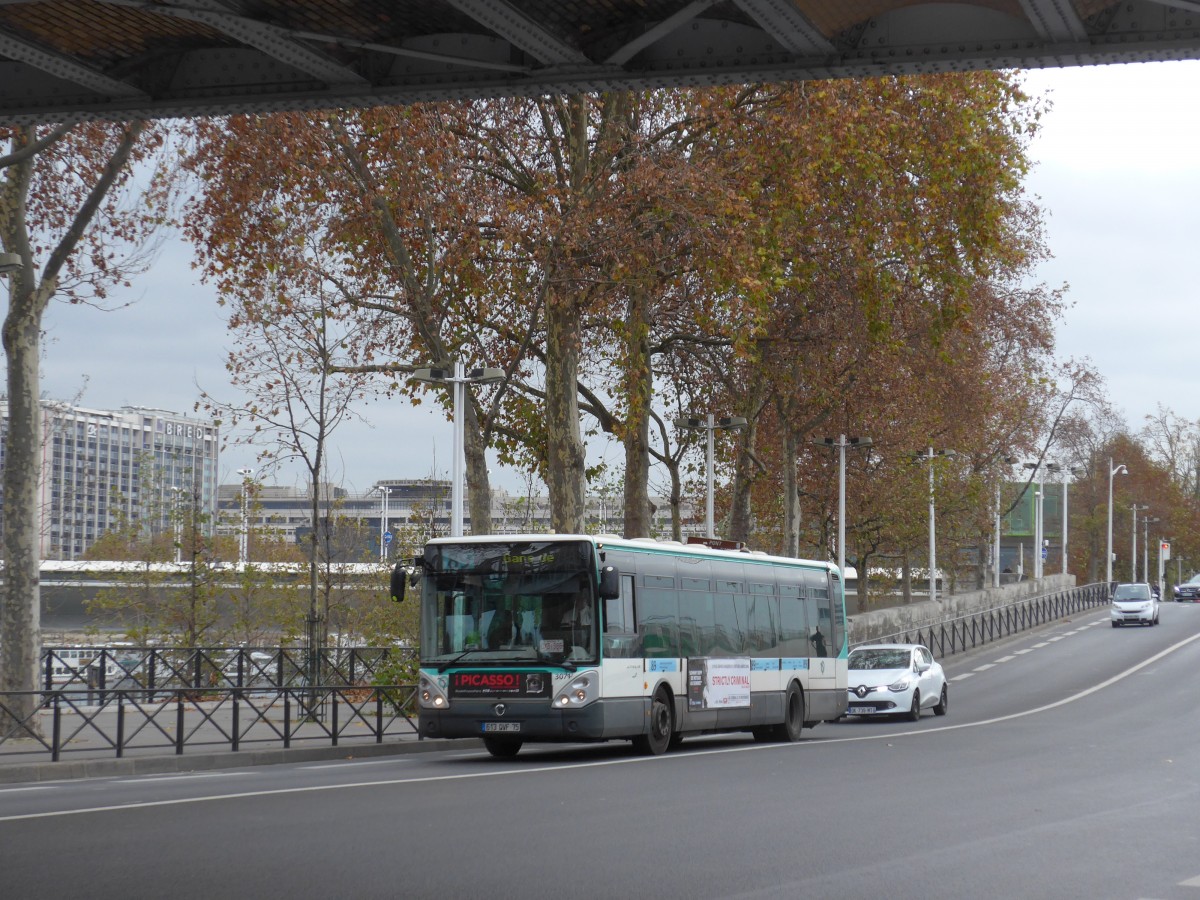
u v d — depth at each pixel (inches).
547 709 812.6
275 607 1402.6
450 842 430.0
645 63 446.3
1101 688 1573.6
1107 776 675.4
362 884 352.8
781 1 390.6
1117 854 415.8
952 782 645.9
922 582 3587.6
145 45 465.7
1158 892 350.9
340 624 1409.9
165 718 920.3
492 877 365.1
